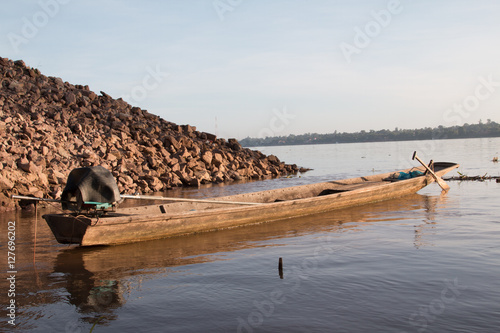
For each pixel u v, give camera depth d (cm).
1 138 1794
